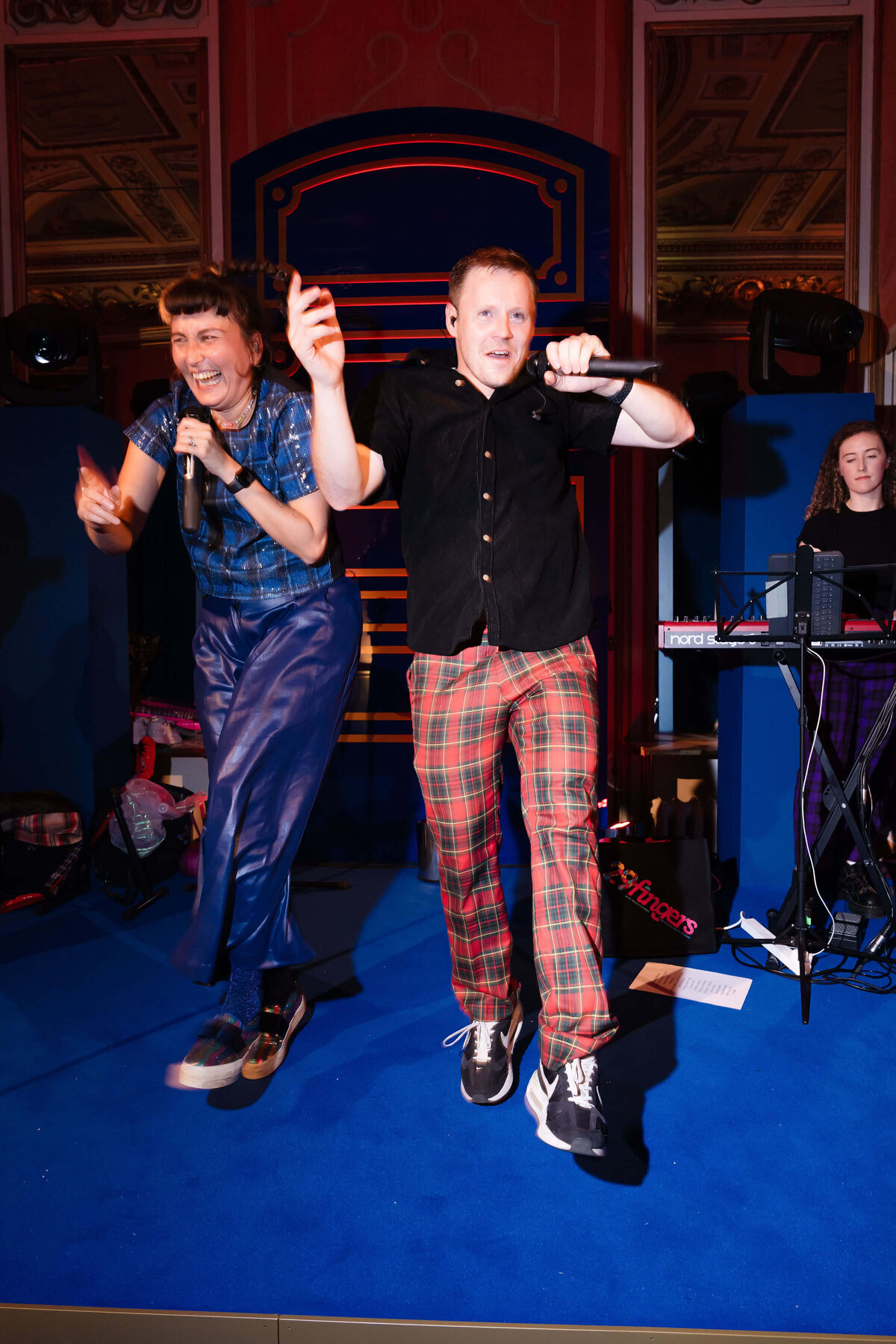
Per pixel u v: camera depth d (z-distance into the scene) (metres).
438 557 1.58
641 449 3.86
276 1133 1.67
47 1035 2.08
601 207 3.42
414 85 3.70
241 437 1.79
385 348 3.49
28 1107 1.76
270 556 1.85
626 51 3.68
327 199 3.46
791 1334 1.17
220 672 1.93
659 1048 2.00
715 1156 1.59
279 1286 1.27
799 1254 1.34
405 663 3.54
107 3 3.79
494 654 1.56
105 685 3.31
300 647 1.83
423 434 1.58
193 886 3.16
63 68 3.94
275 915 1.86
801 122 3.91
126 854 3.09
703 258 4.43
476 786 1.59
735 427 3.06
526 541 1.56
